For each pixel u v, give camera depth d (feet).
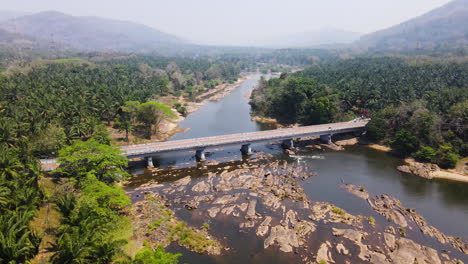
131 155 354.13
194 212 269.64
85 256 173.06
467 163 360.28
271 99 644.27
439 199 299.17
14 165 219.00
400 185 329.11
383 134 451.12
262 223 250.37
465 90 479.00
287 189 310.24
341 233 235.81
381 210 273.54
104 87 558.56
